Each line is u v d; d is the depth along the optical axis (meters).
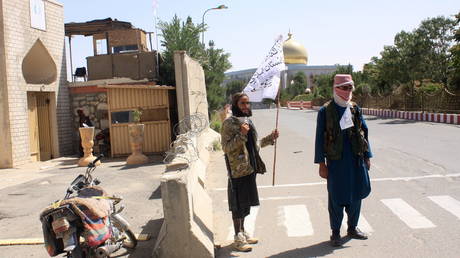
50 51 15.87
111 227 4.81
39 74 15.83
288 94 97.50
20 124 14.05
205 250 4.66
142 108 15.76
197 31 25.16
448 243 5.15
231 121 5.18
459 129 18.59
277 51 5.73
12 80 13.73
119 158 15.46
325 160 5.35
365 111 37.84
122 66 18.28
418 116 26.17
